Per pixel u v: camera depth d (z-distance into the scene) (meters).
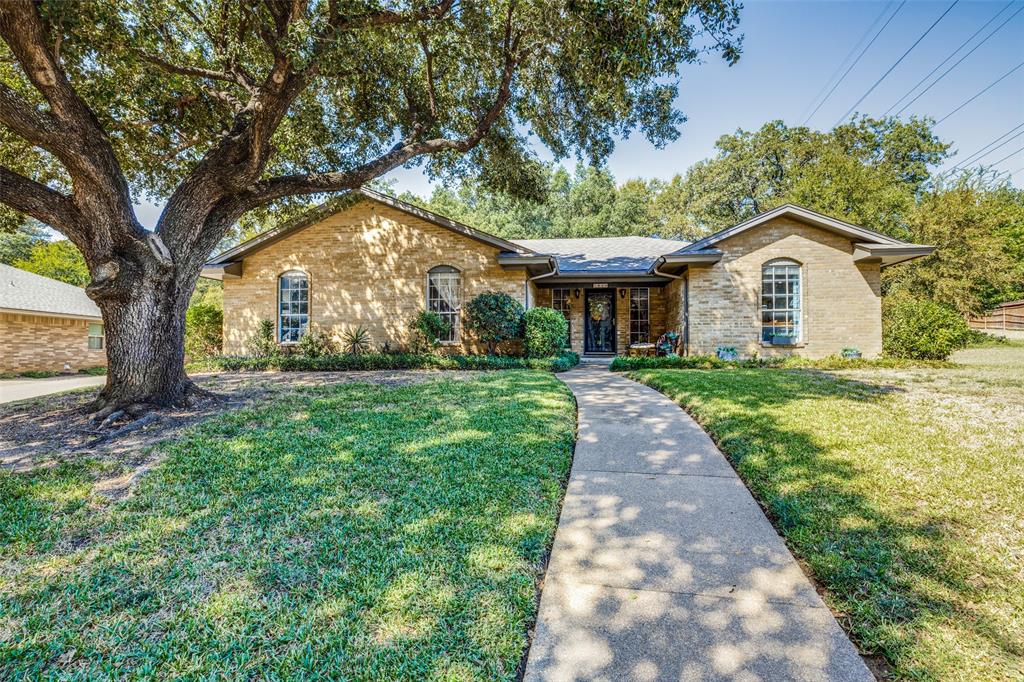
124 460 4.56
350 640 2.09
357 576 2.58
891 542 2.85
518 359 12.18
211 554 2.85
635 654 2.03
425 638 2.10
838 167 22.41
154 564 2.76
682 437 5.30
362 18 6.77
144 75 7.52
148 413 6.22
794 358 11.83
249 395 7.86
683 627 2.20
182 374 6.99
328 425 5.71
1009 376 9.08
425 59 9.71
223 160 6.91
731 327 12.82
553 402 6.88
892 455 4.27
